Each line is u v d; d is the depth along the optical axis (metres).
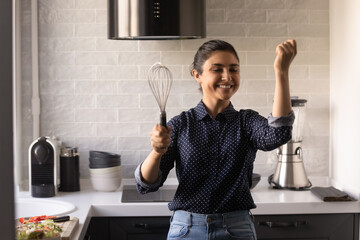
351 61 3.24
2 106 0.95
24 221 2.51
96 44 3.55
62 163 3.39
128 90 3.57
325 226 3.10
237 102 3.59
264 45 3.57
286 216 3.08
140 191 2.03
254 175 3.35
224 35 3.56
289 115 1.87
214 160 2.04
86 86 3.56
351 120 3.25
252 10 3.56
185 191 2.06
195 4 3.12
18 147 3.35
